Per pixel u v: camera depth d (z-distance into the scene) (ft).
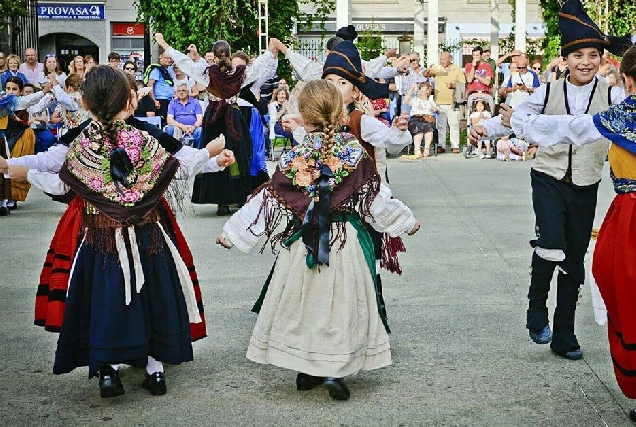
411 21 94.17
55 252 14.76
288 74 64.90
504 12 95.76
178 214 33.12
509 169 46.19
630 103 13.15
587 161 15.99
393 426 13.47
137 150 14.06
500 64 56.59
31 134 34.32
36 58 45.85
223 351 17.07
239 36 61.72
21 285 22.38
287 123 15.64
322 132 14.42
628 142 13.00
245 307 20.10
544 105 15.97
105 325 13.73
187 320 14.44
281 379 15.57
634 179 13.16
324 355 13.94
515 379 15.46
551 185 16.15
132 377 15.74
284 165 14.38
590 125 14.11
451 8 94.27
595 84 15.88
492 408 14.16
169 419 13.78
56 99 34.19
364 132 15.94
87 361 14.19
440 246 26.81
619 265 12.98
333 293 14.02
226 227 14.62
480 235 28.50
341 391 14.19
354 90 16.67
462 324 18.76
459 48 88.58
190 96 41.16
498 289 21.72
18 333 18.28
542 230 16.07
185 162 14.49
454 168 46.93
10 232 29.60
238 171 32.17
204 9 59.62
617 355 13.28
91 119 14.53
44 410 14.15
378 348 14.46
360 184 14.17
